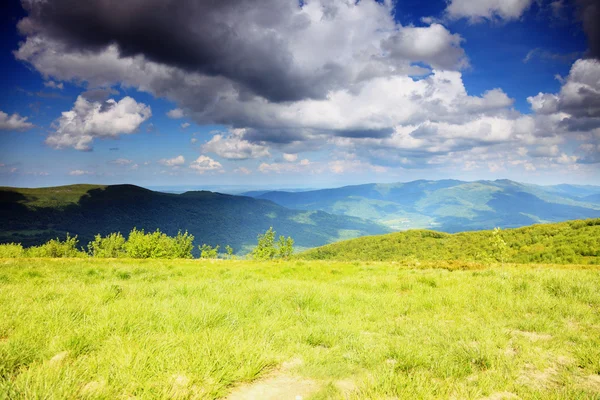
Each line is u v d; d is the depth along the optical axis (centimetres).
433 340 571
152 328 582
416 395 364
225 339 513
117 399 339
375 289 1181
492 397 380
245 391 388
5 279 1253
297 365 466
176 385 370
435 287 1170
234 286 1105
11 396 325
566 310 772
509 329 650
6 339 500
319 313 777
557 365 473
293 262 2847
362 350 521
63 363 419
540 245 10169
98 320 587
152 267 2072
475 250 12244
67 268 1764
